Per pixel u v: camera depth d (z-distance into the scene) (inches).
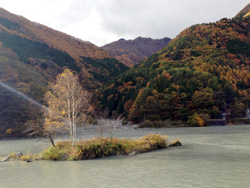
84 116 1537.9
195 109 4805.6
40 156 1258.0
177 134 2593.5
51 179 728.3
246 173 705.6
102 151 1187.3
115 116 5580.7
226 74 6358.3
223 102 4963.1
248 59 7839.6
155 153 1234.0
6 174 853.2
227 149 1266.0
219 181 617.0
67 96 1355.8
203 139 1899.6
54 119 1343.5
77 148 1162.6
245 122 4662.9
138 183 628.7
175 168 814.5
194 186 577.6
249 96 5679.1
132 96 5876.0
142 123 4729.3
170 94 5191.9
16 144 2475.4
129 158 1106.1
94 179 699.4
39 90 4867.1
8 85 4520.2
